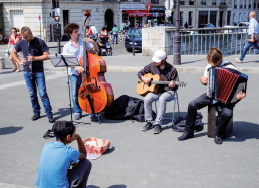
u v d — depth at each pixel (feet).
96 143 14.58
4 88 28.04
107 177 11.87
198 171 12.11
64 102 23.08
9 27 90.74
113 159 13.38
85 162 9.72
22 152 14.30
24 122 18.66
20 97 24.72
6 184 11.34
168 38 46.75
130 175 11.98
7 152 14.32
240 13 177.17
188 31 48.14
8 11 89.56
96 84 17.46
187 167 12.46
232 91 13.67
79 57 17.99
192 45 48.08
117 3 112.57
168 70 17.10
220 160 13.01
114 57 47.96
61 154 8.64
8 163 13.20
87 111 18.02
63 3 94.99
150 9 124.88
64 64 16.48
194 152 13.88
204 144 14.75
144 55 48.19
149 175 11.93
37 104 19.12
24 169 12.67
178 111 18.63
